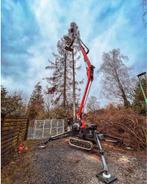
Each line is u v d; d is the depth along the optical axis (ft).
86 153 11.44
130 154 11.62
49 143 14.80
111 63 64.08
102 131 17.92
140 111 25.54
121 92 57.31
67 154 11.12
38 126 20.15
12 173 7.76
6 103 24.32
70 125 13.89
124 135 15.25
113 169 8.57
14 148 11.70
